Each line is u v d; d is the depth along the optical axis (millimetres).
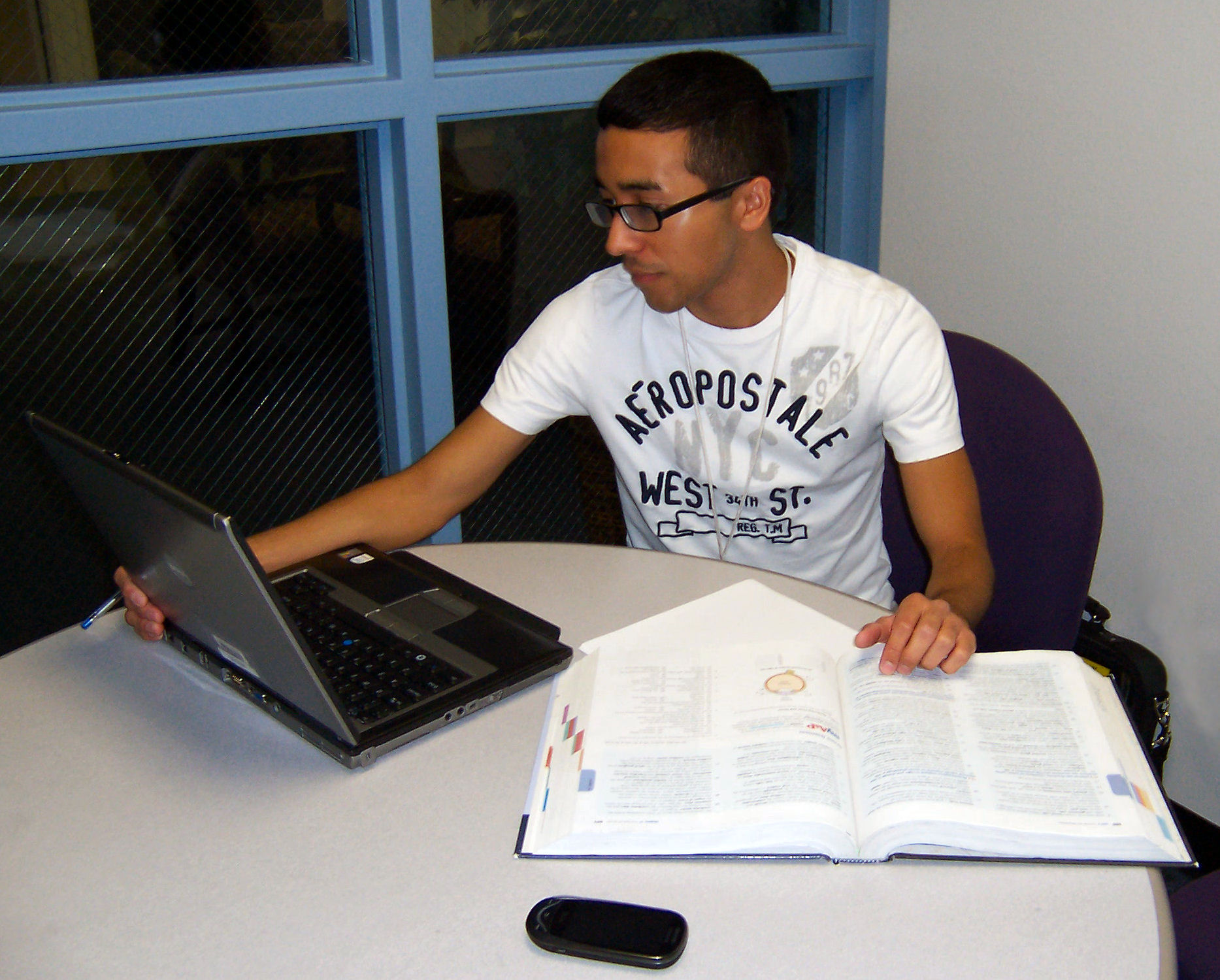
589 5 1869
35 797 859
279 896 751
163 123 1504
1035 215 1817
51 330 1629
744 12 2021
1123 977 672
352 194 1798
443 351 1857
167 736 937
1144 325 1679
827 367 1331
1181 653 1748
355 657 995
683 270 1220
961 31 1873
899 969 681
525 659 991
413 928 723
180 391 1753
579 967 690
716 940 706
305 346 1845
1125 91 1624
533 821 817
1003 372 1341
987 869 761
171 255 1682
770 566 1457
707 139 1161
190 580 869
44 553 1735
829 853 764
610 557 1228
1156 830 775
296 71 1624
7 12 1430
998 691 923
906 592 1502
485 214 1887
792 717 884
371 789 860
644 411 1410
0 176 1528
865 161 2133
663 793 819
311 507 1942
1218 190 1528
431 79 1684
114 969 693
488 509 2059
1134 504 1769
